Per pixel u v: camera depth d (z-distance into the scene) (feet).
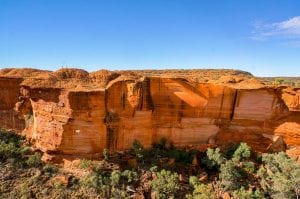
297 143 129.18
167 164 118.73
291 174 114.52
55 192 102.27
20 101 135.95
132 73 138.10
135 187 108.17
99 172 109.60
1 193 100.63
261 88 129.08
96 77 125.80
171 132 127.95
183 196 107.04
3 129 133.08
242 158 123.95
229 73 201.77
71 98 110.32
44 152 116.57
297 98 126.72
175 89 126.31
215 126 131.44
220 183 114.32
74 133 112.68
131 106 119.44
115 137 118.01
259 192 110.01
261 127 131.44
